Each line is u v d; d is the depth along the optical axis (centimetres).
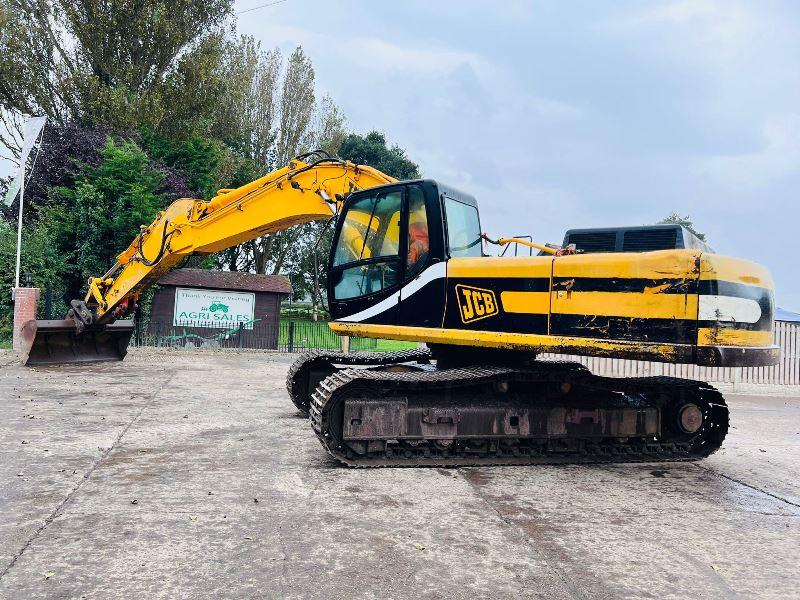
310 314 3934
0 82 2312
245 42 3506
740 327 505
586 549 391
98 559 348
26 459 557
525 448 625
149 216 2061
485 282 590
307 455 613
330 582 328
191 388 1082
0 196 2194
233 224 968
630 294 524
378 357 830
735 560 382
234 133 3419
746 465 655
